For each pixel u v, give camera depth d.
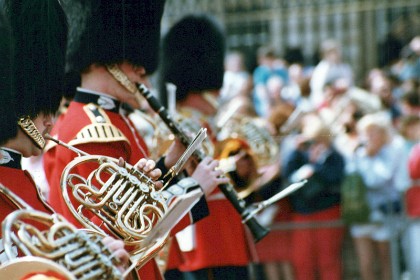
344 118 21.09
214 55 15.86
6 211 8.58
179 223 11.38
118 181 9.62
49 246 7.56
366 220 18.66
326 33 28.72
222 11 28.28
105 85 11.74
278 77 25.97
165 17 25.39
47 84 10.02
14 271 7.40
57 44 10.30
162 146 13.15
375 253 18.70
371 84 24.52
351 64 28.27
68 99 12.28
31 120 9.54
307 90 24.94
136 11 11.98
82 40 11.75
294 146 18.89
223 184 12.77
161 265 13.69
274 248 18.34
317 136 18.92
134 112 12.78
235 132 15.83
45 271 7.36
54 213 8.53
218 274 14.23
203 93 15.73
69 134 11.19
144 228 9.50
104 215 9.75
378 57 28.17
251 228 12.77
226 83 24.27
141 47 12.01
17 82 9.77
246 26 28.59
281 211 18.39
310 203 18.44
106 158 9.77
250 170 14.80
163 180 11.18
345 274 18.56
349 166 18.84
